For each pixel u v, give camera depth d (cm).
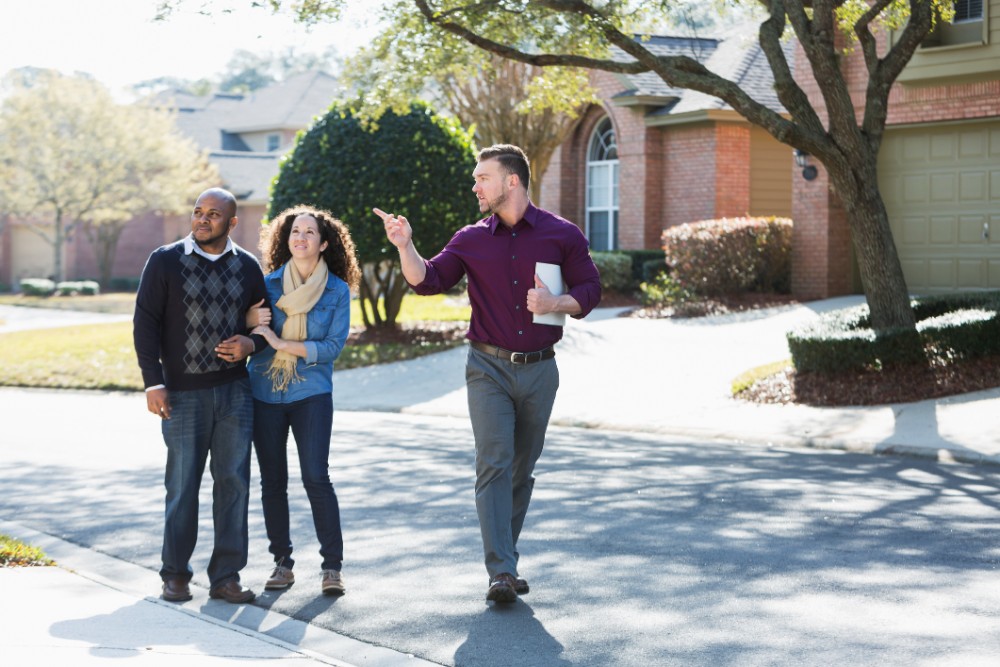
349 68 1531
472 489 879
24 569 621
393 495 859
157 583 627
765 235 2127
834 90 1272
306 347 577
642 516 760
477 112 2433
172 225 4972
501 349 557
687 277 2156
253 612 558
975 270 1911
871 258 1316
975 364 1271
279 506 600
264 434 591
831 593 566
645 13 1454
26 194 4497
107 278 4872
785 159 2617
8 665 429
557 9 1299
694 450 1066
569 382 1518
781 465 965
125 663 438
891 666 457
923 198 1969
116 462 1052
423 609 558
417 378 1691
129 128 4578
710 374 1495
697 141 2564
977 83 1834
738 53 2694
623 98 2628
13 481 957
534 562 643
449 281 565
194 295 559
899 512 758
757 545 671
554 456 1034
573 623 528
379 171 1916
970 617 521
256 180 4825
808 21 1291
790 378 1339
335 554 588
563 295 550
